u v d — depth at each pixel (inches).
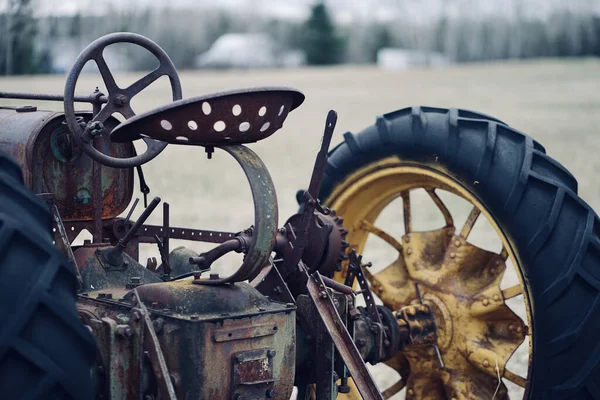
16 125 139.1
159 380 110.7
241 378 116.2
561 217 135.9
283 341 121.8
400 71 2500.0
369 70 2726.4
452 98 1322.6
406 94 1456.7
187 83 1737.2
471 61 3464.6
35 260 93.0
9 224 92.0
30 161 134.5
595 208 393.1
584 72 2150.6
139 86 139.4
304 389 142.2
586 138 748.6
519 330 152.3
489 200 142.6
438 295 158.1
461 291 156.6
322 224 139.7
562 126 869.2
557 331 132.6
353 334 141.1
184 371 113.8
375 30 3654.0
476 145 146.4
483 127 148.3
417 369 159.5
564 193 137.2
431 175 152.1
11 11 671.1
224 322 115.0
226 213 397.7
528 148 143.3
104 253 136.1
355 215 170.9
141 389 113.7
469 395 153.9
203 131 112.7
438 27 3543.3
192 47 3356.3
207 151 119.2
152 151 135.3
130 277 136.7
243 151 118.3
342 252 146.1
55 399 90.7
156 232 157.8
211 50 3472.0
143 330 112.8
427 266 162.2
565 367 132.2
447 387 155.6
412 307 155.6
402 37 3599.9
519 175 140.2
